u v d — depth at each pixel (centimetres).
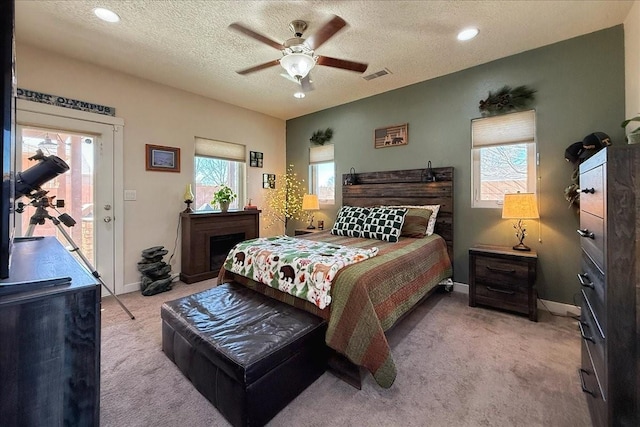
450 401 153
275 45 215
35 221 216
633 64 217
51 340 72
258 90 380
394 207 331
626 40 232
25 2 207
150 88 346
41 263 104
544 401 152
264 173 488
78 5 211
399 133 375
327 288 176
